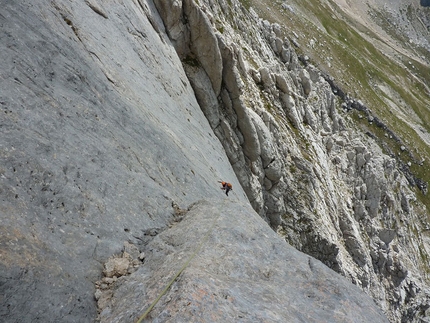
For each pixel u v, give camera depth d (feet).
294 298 37.35
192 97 113.19
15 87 37.42
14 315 24.86
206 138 101.65
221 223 47.29
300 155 175.22
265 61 217.15
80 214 36.27
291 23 354.54
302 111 214.07
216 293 31.99
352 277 177.27
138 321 28.60
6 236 27.61
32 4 48.08
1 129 33.19
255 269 40.68
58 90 43.29
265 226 52.08
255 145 140.26
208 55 121.90
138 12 94.68
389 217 243.81
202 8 127.03
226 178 95.55
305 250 164.96
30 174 33.30
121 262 36.63
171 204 50.47
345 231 195.21
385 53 608.60
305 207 165.17
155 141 57.98
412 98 483.92
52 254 30.60
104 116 49.01
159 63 91.91
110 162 44.32
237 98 134.00
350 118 339.16
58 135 39.06
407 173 346.33
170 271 34.76
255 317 31.17
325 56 356.79
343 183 227.81
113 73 60.44
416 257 264.11
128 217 41.91
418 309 217.77
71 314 28.91
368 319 37.27
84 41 57.31
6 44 39.58
